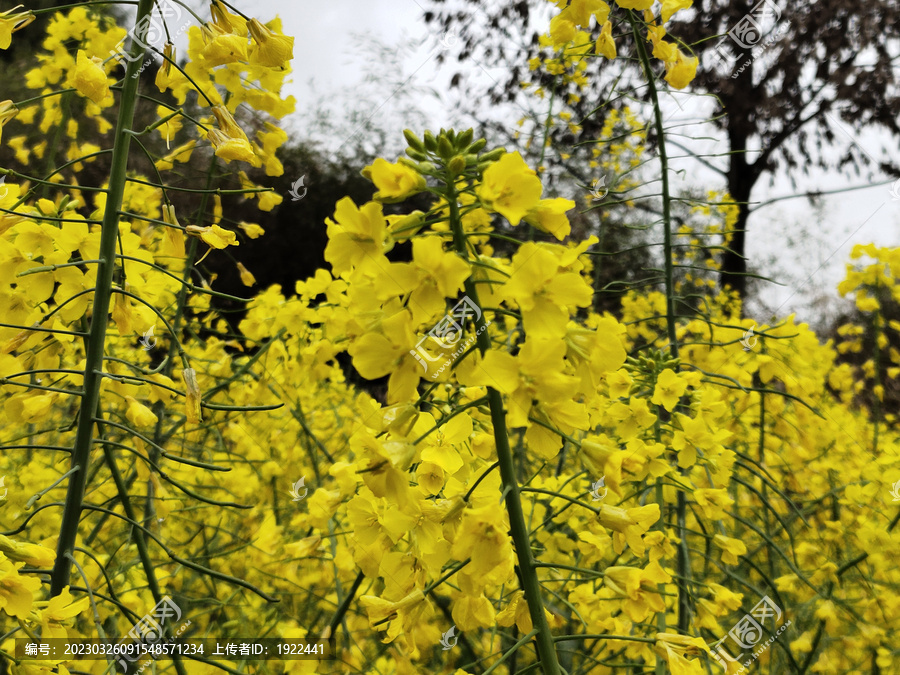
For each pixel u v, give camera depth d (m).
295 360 3.47
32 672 1.71
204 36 1.86
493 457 2.03
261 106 2.57
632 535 1.48
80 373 1.84
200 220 3.09
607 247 6.43
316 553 2.82
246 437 3.68
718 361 3.36
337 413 4.68
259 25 1.91
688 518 3.37
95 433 2.28
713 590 2.44
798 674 2.89
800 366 3.20
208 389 3.22
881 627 3.08
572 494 2.70
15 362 2.02
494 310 1.39
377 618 1.46
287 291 10.82
